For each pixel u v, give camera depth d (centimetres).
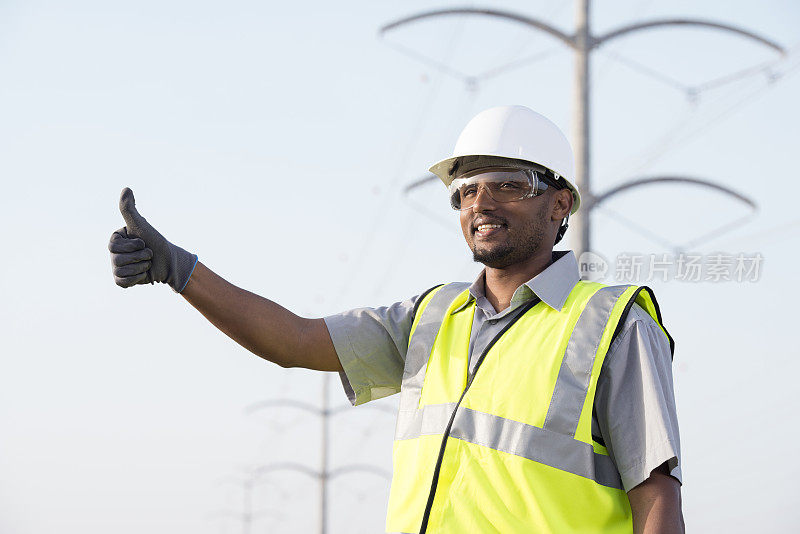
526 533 333
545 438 340
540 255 391
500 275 392
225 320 399
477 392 358
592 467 337
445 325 391
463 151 397
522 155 390
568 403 342
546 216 394
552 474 337
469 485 345
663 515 326
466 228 395
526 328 366
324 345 409
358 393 414
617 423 340
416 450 370
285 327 405
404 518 358
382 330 409
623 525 339
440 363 380
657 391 335
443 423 362
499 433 346
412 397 384
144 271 377
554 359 350
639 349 344
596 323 352
